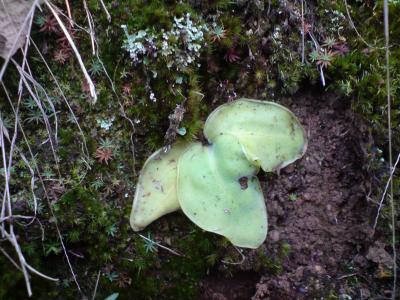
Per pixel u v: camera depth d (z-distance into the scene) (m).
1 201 0.20
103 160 0.21
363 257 0.21
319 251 0.22
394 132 0.21
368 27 0.22
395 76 0.21
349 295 0.21
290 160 0.21
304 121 0.22
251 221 0.20
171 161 0.21
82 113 0.21
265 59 0.22
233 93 0.22
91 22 0.21
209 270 0.22
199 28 0.21
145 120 0.21
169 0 0.21
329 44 0.22
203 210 0.20
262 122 0.21
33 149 0.21
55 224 0.21
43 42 0.21
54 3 0.21
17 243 0.19
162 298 0.22
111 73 0.21
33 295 0.21
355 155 0.22
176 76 0.21
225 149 0.20
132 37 0.21
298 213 0.22
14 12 0.20
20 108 0.21
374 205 0.21
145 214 0.20
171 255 0.22
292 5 0.22
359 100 0.21
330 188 0.22
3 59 0.20
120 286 0.21
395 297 0.21
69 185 0.21
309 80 0.22
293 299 0.21
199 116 0.22
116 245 0.21
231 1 0.22
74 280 0.21
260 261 0.21
